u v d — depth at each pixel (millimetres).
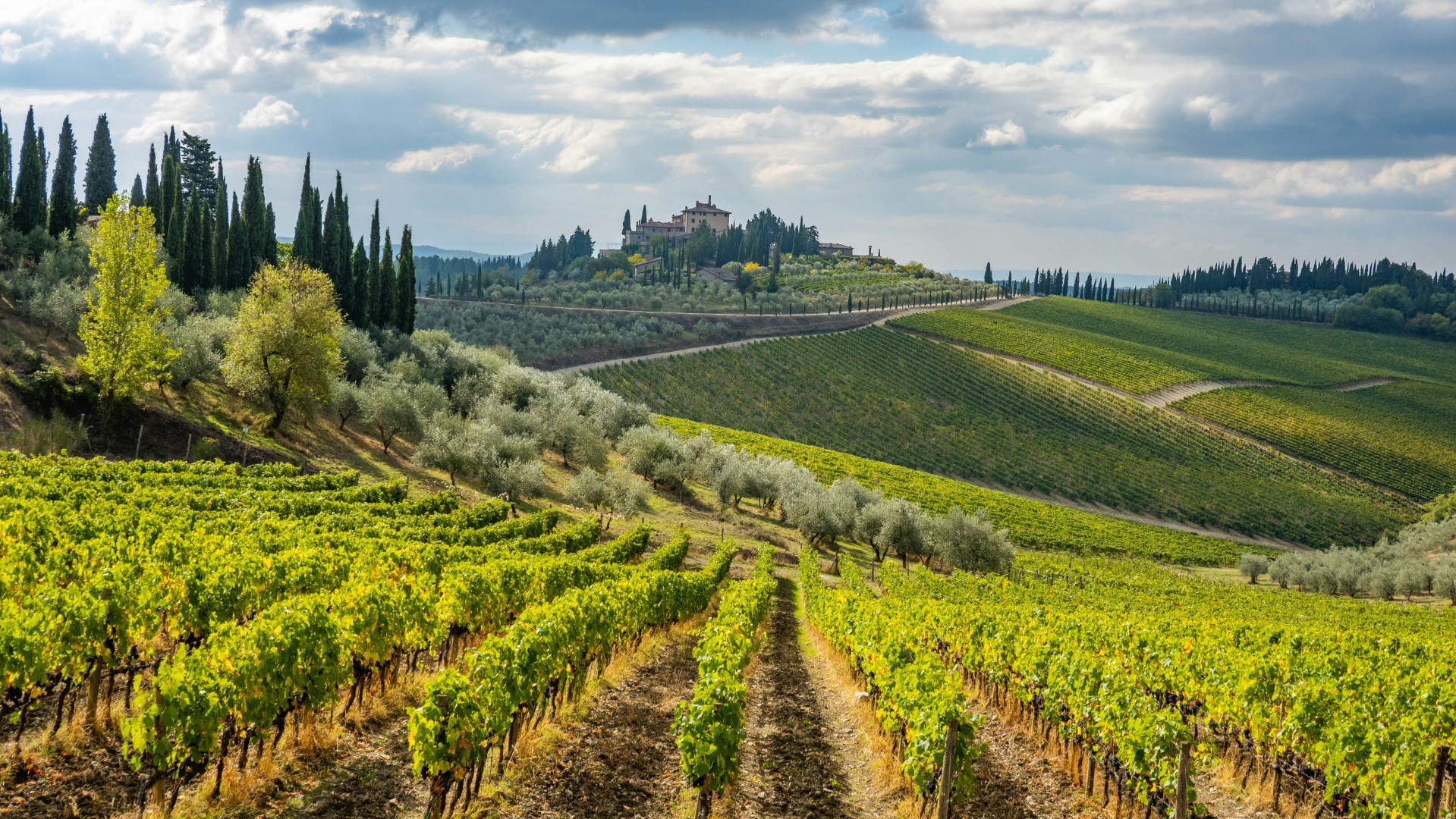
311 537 27250
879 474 97688
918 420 132000
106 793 11547
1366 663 26016
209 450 47219
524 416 67562
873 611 25766
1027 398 144000
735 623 23219
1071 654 18547
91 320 50844
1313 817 15906
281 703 13156
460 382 76750
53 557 18750
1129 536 92312
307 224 77688
